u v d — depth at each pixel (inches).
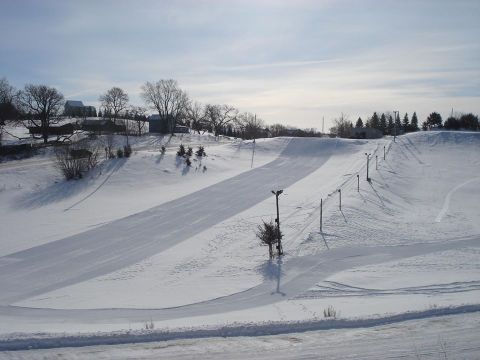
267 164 2268.7
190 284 838.5
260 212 1392.7
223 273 893.2
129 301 751.7
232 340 414.0
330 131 4906.5
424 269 883.4
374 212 1375.5
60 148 2271.2
